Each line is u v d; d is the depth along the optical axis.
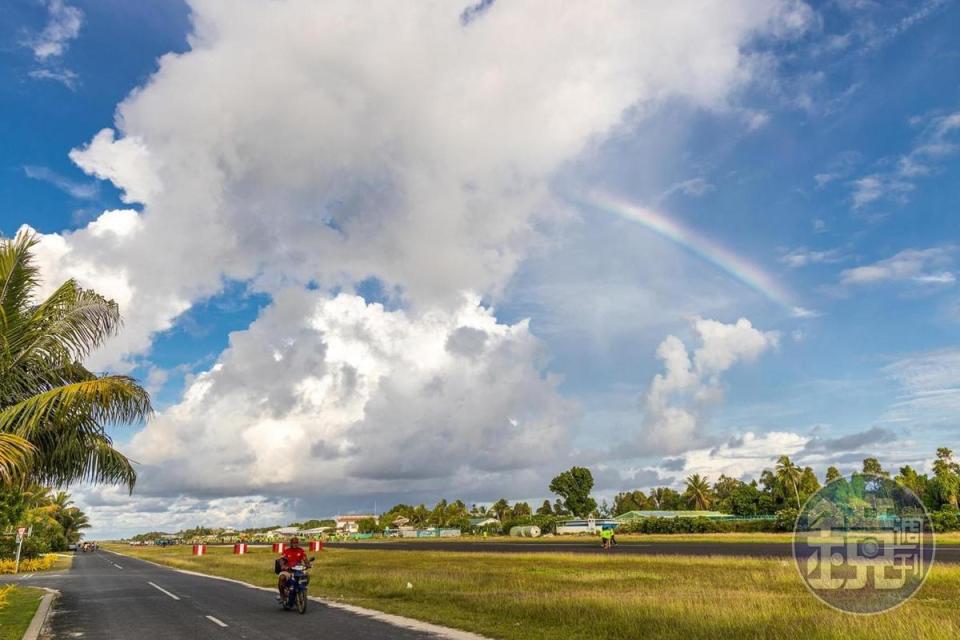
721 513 112.56
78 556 80.25
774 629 10.93
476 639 11.30
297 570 15.61
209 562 47.44
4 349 13.02
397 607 16.03
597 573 26.06
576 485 144.12
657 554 40.62
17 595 21.00
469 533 144.75
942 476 69.62
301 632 12.33
